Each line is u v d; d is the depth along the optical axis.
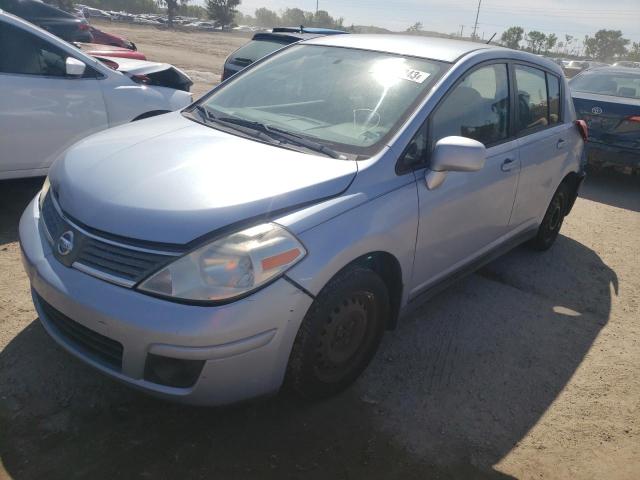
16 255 3.99
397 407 2.82
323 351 2.55
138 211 2.29
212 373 2.17
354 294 2.60
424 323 3.64
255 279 2.17
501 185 3.61
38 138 4.69
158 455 2.38
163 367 2.20
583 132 4.85
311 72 3.51
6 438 2.39
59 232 2.47
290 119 3.18
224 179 2.45
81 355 2.39
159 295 2.14
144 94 5.46
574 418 2.89
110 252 2.27
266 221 2.28
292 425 2.62
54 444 2.38
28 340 3.04
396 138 2.84
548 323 3.82
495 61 3.62
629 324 3.93
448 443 2.62
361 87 3.23
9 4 11.71
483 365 3.26
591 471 2.55
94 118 5.04
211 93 3.76
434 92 3.06
